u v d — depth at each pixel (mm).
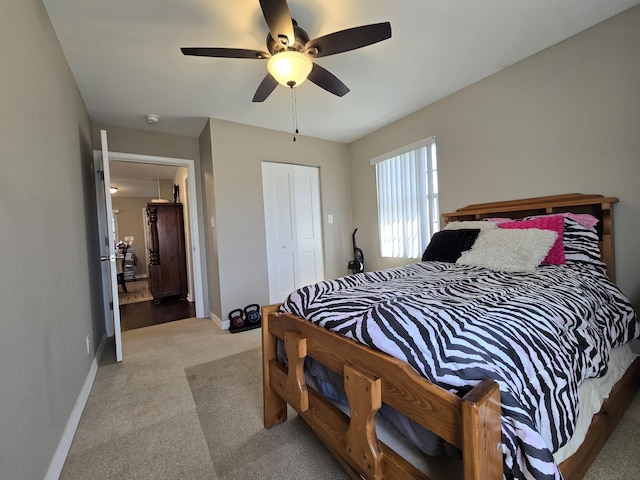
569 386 903
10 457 902
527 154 2355
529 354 833
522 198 2395
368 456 876
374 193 3895
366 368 914
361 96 2836
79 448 1386
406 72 2447
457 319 926
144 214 8008
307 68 1790
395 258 3658
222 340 2811
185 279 4902
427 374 783
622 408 1402
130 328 3312
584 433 1065
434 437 808
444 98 2926
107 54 1996
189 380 2027
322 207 4062
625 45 1860
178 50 1995
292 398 1254
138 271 7977
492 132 2566
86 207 2441
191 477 1198
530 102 2312
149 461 1294
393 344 868
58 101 1739
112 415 1639
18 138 1143
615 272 1965
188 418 1597
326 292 1433
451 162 2906
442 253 2314
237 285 3285
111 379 2066
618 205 1938
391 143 3570
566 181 2154
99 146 3115
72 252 1814
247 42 1941
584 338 1122
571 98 2102
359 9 1726
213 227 3279
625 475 1096
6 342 925
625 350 1572
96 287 2668
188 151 3648
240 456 1305
